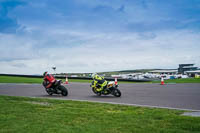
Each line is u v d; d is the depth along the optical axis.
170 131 4.38
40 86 17.77
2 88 16.03
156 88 14.84
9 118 5.62
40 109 6.97
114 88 10.73
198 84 18.02
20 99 9.57
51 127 4.74
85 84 20.25
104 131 4.43
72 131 4.43
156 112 6.37
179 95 10.77
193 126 4.66
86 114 6.12
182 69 114.88
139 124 4.96
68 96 11.26
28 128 4.66
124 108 7.18
